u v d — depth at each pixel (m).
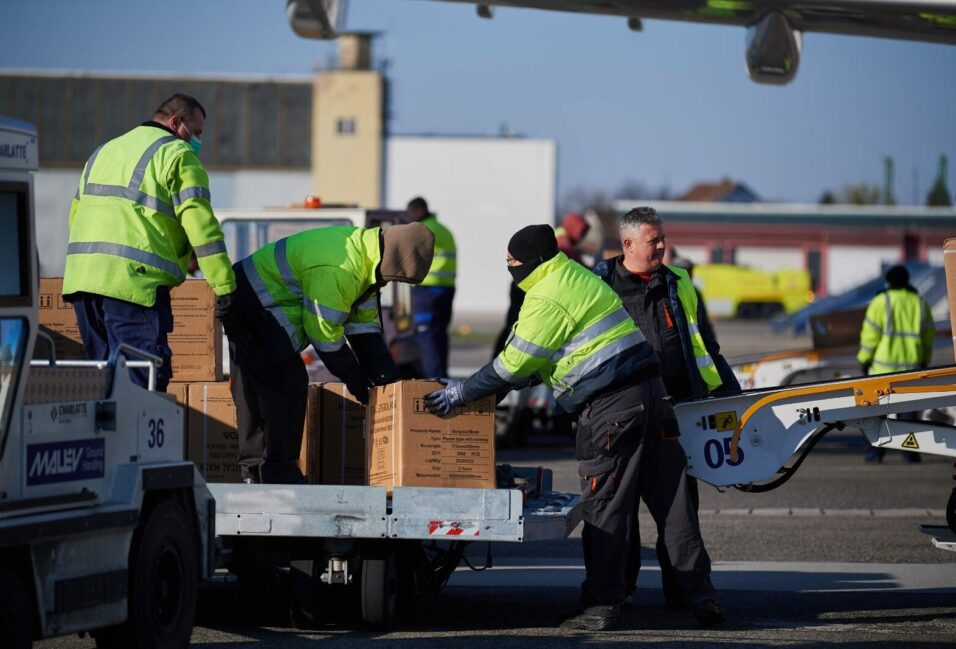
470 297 199.25
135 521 17.56
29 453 15.87
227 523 21.05
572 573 28.42
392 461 21.66
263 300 22.20
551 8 31.17
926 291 65.12
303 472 23.14
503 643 20.89
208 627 22.36
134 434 18.19
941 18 29.69
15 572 15.55
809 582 27.16
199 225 21.81
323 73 183.62
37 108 169.62
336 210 40.59
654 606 24.89
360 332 23.11
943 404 23.34
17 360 15.66
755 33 31.05
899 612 24.06
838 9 29.91
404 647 20.56
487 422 21.50
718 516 36.25
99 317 22.30
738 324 185.50
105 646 18.06
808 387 23.66
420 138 194.38
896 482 43.66
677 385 24.20
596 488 22.08
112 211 22.09
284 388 22.27
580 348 21.72
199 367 25.00
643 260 24.23
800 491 41.41
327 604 23.06
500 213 197.12
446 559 24.34
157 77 175.00
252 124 181.88
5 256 15.73
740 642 21.09
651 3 30.77
